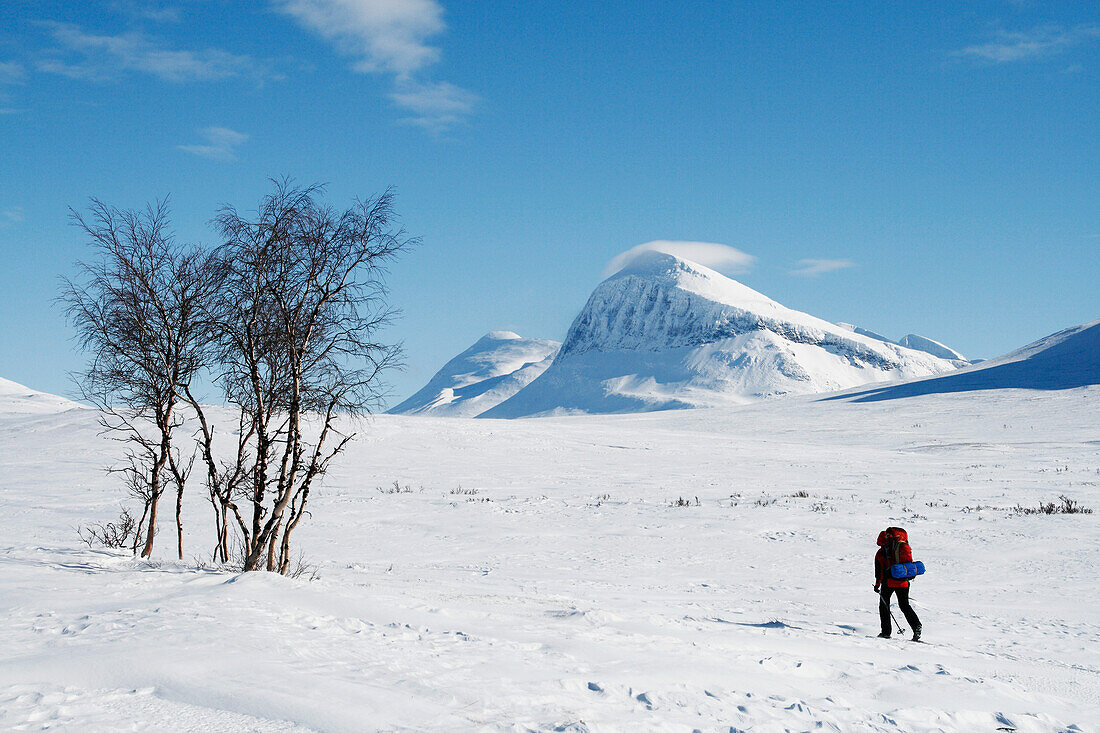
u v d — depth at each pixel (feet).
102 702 14.21
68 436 185.16
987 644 30.63
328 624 22.06
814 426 288.30
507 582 46.14
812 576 53.06
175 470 46.85
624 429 264.52
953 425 267.80
